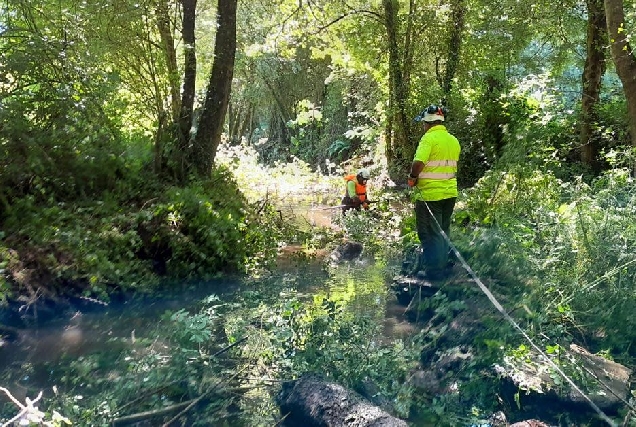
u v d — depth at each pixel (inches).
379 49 792.9
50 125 336.5
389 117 783.1
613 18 435.2
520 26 684.1
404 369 212.8
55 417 156.3
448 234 315.3
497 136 681.0
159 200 357.1
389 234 455.2
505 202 362.3
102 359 222.7
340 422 172.2
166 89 428.5
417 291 291.0
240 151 759.1
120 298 293.6
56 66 338.0
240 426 178.5
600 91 645.3
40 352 228.5
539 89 650.2
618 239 245.4
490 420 180.2
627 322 218.5
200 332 242.4
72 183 330.3
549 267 249.3
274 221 471.8
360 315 269.9
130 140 405.4
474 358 208.5
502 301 238.7
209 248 350.0
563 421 177.5
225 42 437.1
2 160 307.6
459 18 756.6
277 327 246.5
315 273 362.9
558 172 486.9
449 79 765.9
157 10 407.5
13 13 346.3
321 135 1214.3
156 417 182.5
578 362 196.7
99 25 369.4
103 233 303.9
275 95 1239.5
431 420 181.9
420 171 301.9
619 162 401.4
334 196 705.0
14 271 263.9
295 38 780.0
